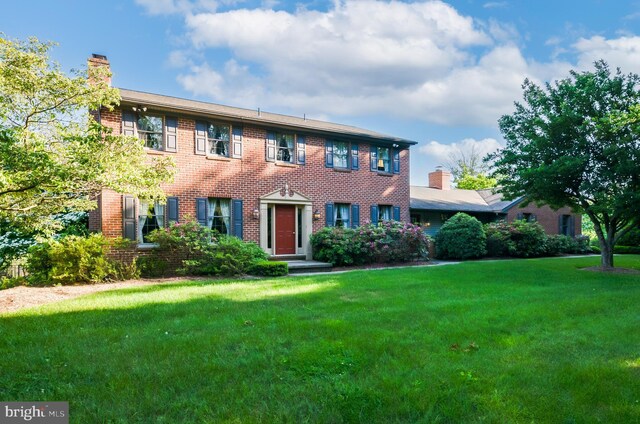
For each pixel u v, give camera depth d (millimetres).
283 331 4930
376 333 4793
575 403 3023
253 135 14758
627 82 11406
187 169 13375
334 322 5270
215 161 13922
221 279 11273
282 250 15492
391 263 15898
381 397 3086
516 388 3275
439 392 3160
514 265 13445
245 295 7648
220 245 12336
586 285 9031
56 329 5141
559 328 5164
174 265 12805
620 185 11242
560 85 12312
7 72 8273
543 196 12328
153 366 3764
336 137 16625
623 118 10234
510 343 4508
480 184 41156
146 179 9258
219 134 14234
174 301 7047
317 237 15359
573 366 3734
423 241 16453
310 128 15641
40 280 10414
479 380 3408
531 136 11961
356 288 8391
